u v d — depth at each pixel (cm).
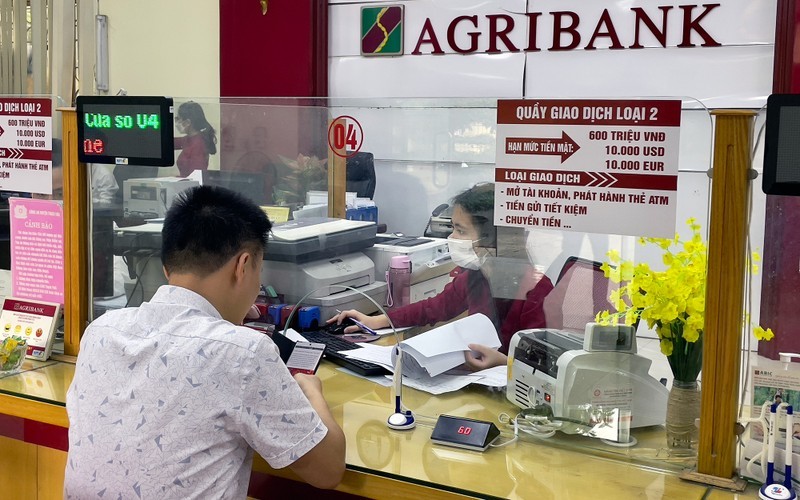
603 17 396
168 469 147
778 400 160
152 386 150
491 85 427
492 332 212
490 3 421
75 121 237
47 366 234
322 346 209
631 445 179
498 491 158
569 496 157
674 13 383
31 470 236
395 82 452
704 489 161
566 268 194
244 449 157
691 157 168
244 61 486
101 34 547
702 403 165
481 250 213
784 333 168
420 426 193
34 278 249
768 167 156
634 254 180
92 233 243
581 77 406
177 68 529
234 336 153
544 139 180
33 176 248
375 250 241
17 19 560
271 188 262
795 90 356
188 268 161
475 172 214
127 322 160
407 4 442
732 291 160
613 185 175
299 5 464
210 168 259
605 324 183
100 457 151
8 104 249
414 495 163
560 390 183
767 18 366
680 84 386
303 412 156
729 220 160
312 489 187
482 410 200
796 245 169
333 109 244
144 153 230
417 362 214
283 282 257
